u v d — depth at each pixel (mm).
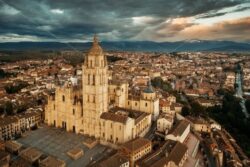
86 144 161375
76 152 146875
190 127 197375
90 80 166750
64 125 189500
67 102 181250
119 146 154375
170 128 177250
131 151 136875
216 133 192000
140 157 142250
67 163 140500
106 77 174875
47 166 129000
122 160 128375
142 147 143375
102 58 169000
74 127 182125
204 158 155875
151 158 130875
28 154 143500
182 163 137875
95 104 168000
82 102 180500
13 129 183750
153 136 182000
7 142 157875
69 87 183750
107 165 121000
